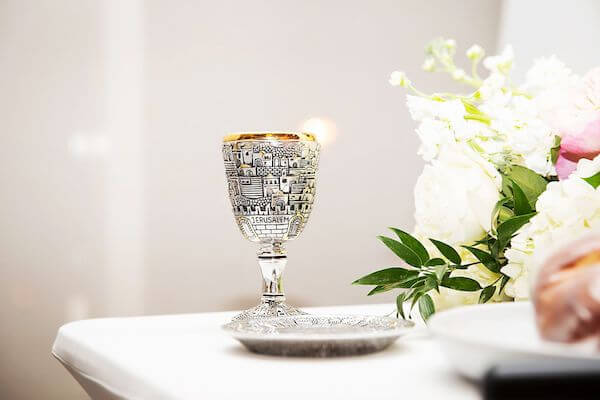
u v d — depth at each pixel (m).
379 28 1.77
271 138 0.71
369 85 1.76
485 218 0.66
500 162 0.71
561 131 0.68
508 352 0.41
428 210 0.67
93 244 1.58
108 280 1.59
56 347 0.73
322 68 1.73
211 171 1.64
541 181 0.69
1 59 1.53
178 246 1.63
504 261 0.68
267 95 1.68
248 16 1.67
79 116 1.57
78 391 1.58
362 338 0.54
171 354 0.59
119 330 0.72
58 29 1.55
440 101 0.75
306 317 0.64
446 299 0.70
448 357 0.46
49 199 1.56
